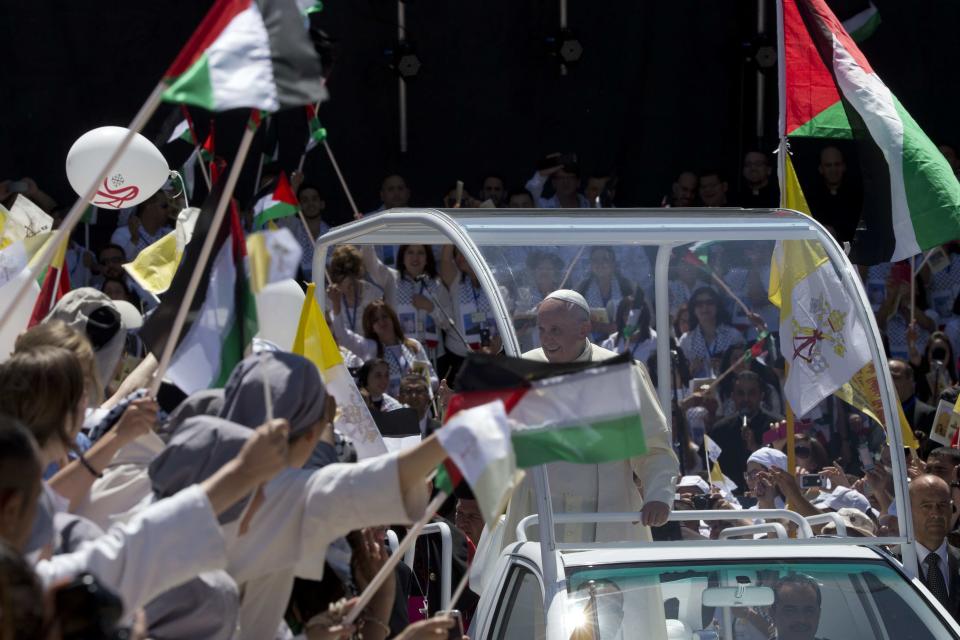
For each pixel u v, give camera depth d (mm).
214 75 11633
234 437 11852
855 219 46094
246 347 14570
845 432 20547
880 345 20078
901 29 49906
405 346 35562
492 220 20953
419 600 22469
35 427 11961
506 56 48688
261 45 11844
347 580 14688
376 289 37250
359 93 47625
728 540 19422
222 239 14734
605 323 21109
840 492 20484
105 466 13211
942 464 25781
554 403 12305
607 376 12367
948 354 40750
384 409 30484
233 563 12078
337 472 12141
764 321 21266
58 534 11438
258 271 10523
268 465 11070
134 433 13062
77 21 44906
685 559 18719
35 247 19031
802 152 47344
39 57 44719
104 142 22641
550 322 20516
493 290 19906
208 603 11773
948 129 50156
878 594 18609
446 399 27672
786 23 24859
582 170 49125
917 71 50000
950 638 17938
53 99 44875
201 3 45594
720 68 49344
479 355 12531
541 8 48781
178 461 11883
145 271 20656
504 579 19656
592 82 49062
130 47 45250
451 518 25609
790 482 20797
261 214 14945
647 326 21312
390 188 45125
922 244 23578
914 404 35562
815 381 20828
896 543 19578
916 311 42688
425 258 37969
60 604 8102
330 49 13133
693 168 49375
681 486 21094
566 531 20078
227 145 44219
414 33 47969
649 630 18156
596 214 21203
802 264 21125
